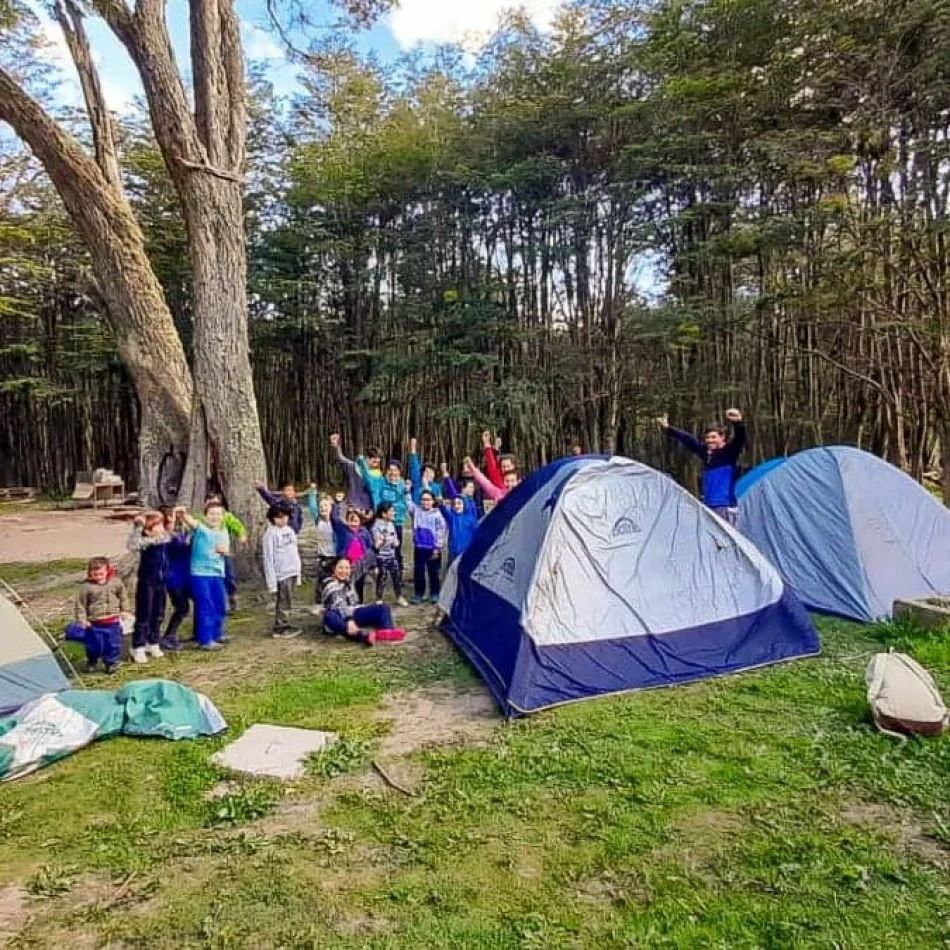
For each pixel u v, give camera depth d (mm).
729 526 5262
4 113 7871
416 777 3490
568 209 15836
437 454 17844
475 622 5559
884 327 10414
